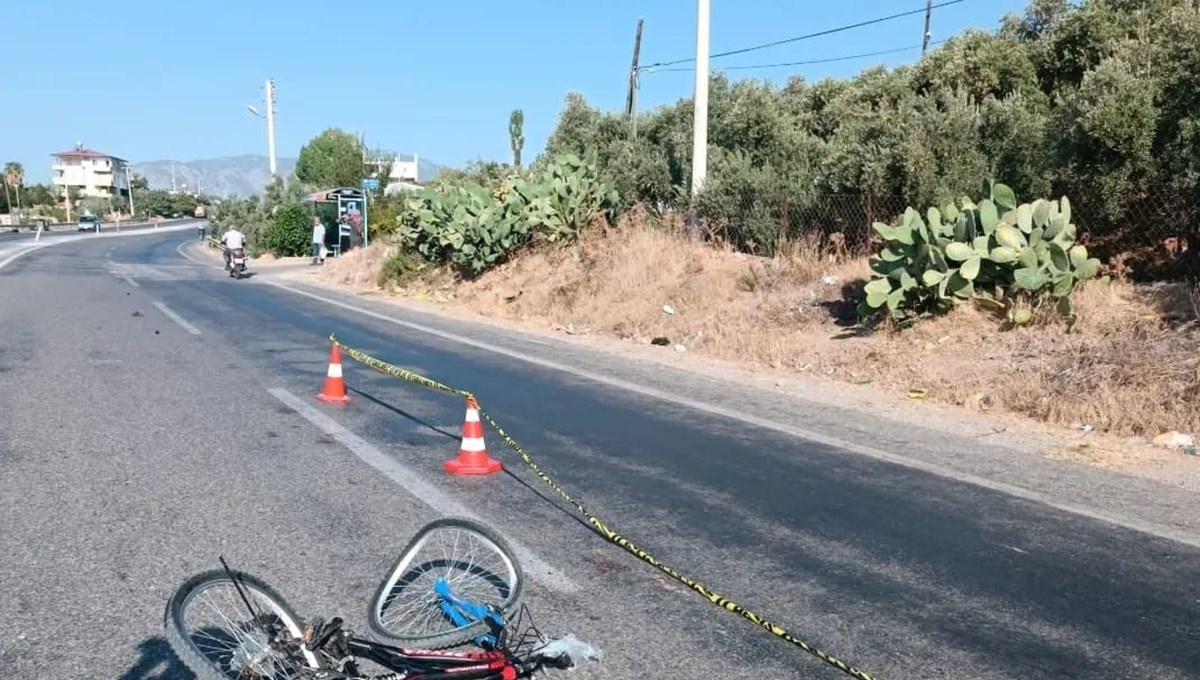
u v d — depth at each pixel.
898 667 3.81
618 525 5.42
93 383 9.13
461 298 18.62
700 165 16.86
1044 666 3.86
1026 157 12.51
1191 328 9.16
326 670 3.30
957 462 6.98
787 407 8.96
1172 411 7.80
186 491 5.77
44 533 4.99
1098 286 10.48
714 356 12.16
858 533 5.38
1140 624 4.27
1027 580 4.74
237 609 3.61
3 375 9.44
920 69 17.30
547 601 4.33
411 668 3.47
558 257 17.78
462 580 4.36
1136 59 11.20
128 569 4.54
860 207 14.05
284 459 6.57
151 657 3.70
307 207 39.97
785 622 4.20
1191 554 5.15
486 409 8.54
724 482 6.35
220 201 57.12
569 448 7.18
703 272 14.91
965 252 10.66
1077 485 6.43
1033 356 9.61
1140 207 10.90
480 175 27.91
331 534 5.09
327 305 18.17
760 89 20.83
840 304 12.57
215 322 14.59
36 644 3.78
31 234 65.31
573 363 11.46
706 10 16.36
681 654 3.87
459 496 5.86
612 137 25.39
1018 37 17.27
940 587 4.64
